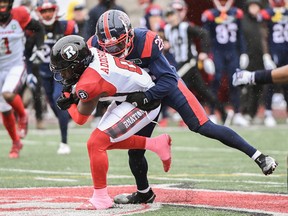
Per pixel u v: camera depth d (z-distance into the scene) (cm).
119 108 1711
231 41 4309
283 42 4416
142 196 1778
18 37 2858
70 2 3884
